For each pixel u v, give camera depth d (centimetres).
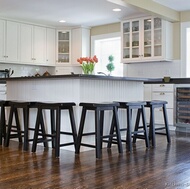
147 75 659
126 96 450
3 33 645
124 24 664
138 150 376
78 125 377
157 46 616
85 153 359
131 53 654
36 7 562
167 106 574
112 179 252
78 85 377
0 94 585
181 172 273
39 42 710
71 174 266
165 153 358
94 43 749
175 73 617
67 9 578
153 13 543
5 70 667
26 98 450
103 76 363
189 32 610
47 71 763
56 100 403
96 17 648
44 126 402
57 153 336
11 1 522
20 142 430
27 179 251
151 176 260
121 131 414
